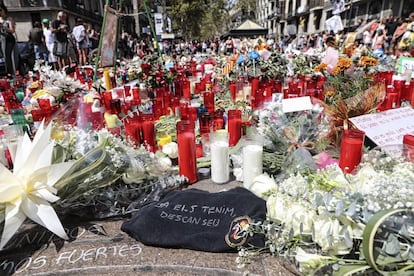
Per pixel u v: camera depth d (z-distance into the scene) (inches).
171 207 68.3
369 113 92.9
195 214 65.9
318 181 56.7
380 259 41.1
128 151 75.5
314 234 46.3
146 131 96.2
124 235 64.9
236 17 2108.8
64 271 55.4
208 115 106.8
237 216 63.4
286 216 50.3
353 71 131.8
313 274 47.3
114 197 71.1
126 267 55.8
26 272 55.5
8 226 55.1
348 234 44.0
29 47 335.3
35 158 60.7
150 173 77.4
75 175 63.7
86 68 251.0
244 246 57.8
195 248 58.8
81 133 78.7
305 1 1413.6
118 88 174.1
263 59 206.8
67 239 60.8
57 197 58.7
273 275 52.6
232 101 152.6
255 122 108.5
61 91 148.2
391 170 59.4
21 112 108.3
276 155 85.6
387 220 41.7
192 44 929.5
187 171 84.1
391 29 433.4
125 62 308.2
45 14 904.9
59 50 329.7
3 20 280.1
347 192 48.5
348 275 42.1
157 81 176.2
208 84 184.7
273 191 66.6
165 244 59.7
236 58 217.5
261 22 2522.1
